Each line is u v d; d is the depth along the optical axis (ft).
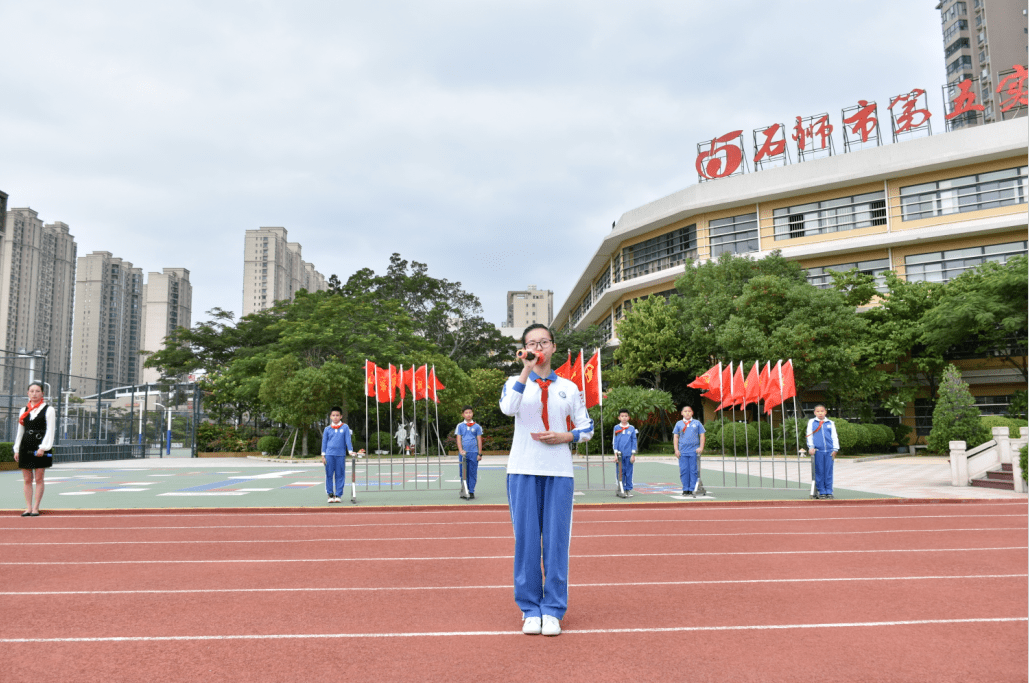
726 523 33.35
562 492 14.94
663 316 112.57
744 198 121.08
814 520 34.50
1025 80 106.93
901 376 105.91
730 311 107.55
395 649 13.69
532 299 431.43
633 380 117.80
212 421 151.12
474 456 45.34
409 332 132.87
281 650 13.70
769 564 22.71
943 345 99.81
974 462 54.90
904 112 115.55
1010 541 27.66
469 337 168.86
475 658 13.09
